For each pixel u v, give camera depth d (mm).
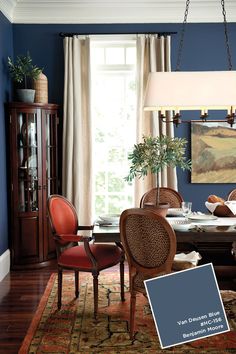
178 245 3637
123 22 5121
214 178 5254
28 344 2783
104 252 3369
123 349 2701
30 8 4996
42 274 4488
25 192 4688
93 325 3084
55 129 4906
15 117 4605
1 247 4422
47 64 5156
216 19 5145
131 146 5410
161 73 3252
